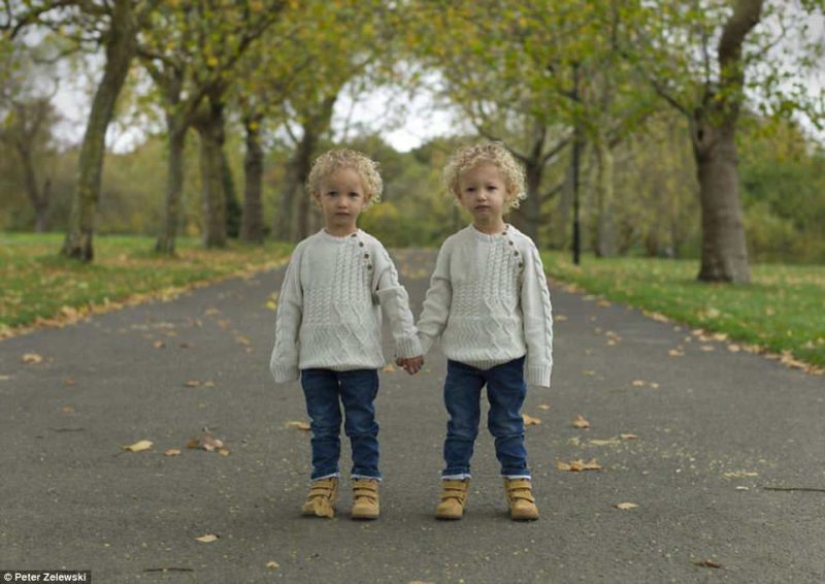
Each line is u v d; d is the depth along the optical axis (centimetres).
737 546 425
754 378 897
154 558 404
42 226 7756
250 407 742
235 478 539
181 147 2822
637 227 5919
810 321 1317
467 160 482
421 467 568
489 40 2323
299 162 4738
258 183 3944
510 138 4778
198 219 7881
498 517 469
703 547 423
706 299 1678
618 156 5562
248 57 2873
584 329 1295
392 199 9294
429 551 416
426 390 823
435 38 2462
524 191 496
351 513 471
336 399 482
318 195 490
